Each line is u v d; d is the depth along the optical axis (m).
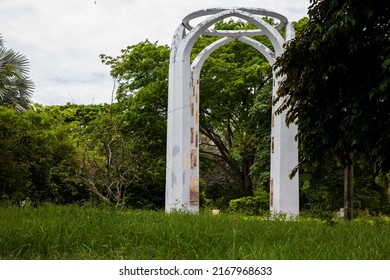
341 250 7.60
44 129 22.31
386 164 12.49
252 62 27.33
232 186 32.94
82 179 18.33
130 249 7.59
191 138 18.72
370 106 11.49
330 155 12.64
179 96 17.64
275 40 17.88
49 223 8.88
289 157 17.52
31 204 15.52
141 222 9.74
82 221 9.17
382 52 10.93
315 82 12.34
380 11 11.55
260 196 24.83
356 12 11.27
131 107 26.59
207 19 17.80
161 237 8.33
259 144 25.84
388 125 11.43
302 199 28.00
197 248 7.73
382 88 10.63
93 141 21.83
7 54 21.33
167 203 17.56
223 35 20.25
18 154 19.41
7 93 21.81
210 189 33.03
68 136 24.12
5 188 18.23
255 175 25.94
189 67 17.89
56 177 21.77
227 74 27.11
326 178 24.70
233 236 8.28
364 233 9.59
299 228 9.97
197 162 18.64
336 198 27.89
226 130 31.58
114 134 18.69
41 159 20.89
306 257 7.06
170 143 17.67
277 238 8.89
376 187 29.39
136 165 20.23
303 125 12.73
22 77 21.73
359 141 12.01
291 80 12.86
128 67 26.41
